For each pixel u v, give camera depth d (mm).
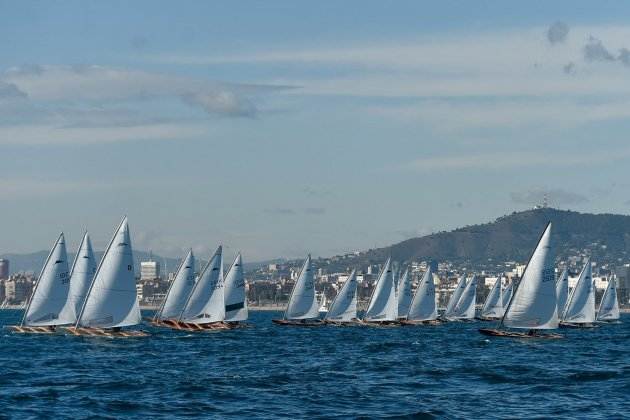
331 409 121500
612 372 165625
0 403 124875
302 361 192375
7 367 173125
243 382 148375
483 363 187875
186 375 159000
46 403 124875
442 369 173500
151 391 136750
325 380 153125
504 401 130250
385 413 118750
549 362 191500
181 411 119062
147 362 185625
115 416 115188
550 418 116312
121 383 145250
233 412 118500
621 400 132000
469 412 120438
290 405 124562
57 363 181125
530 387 146375
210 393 135125
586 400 131875
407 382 152125
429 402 128500
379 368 175750
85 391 137000
